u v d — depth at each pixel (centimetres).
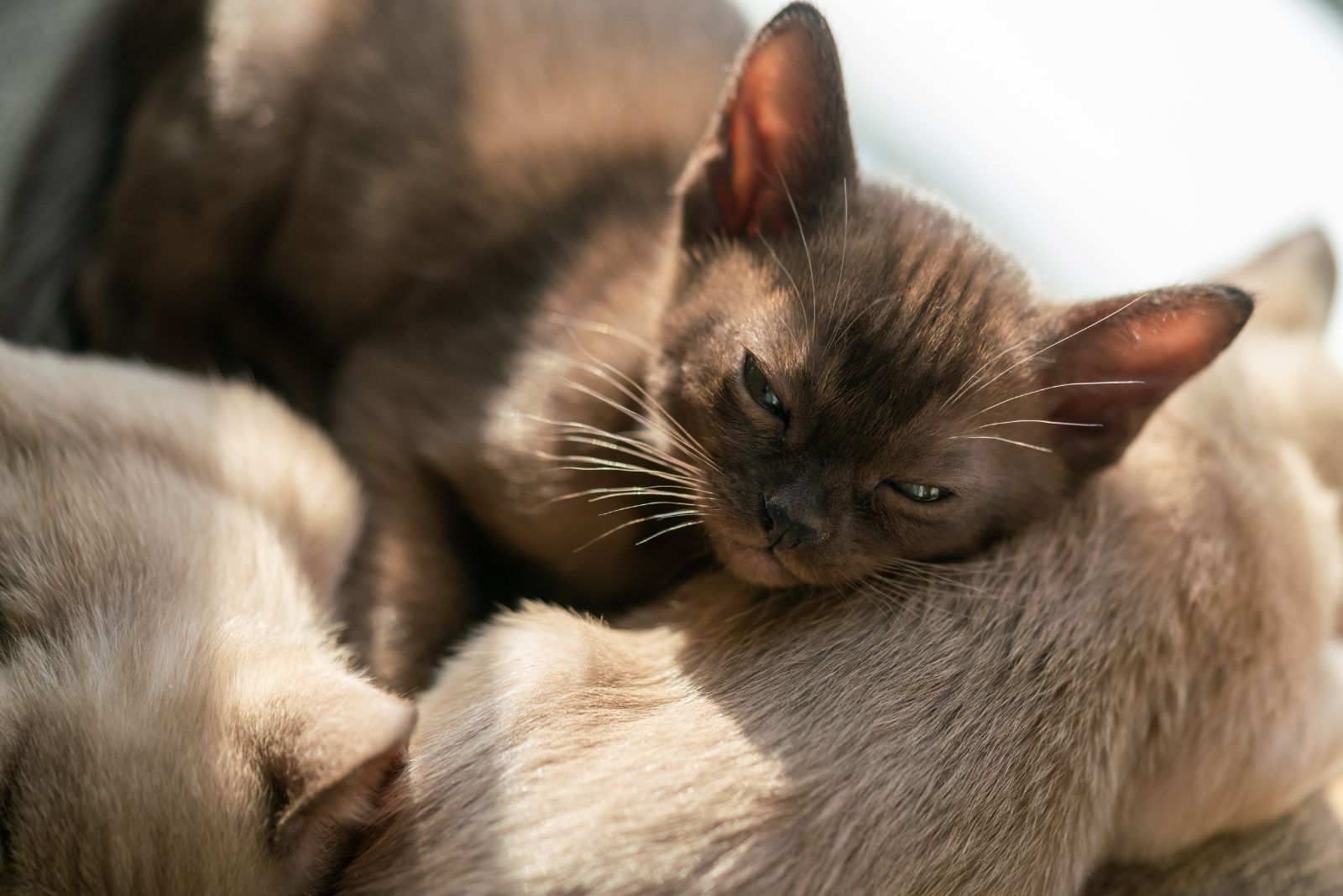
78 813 34
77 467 39
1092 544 39
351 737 34
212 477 40
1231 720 40
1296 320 49
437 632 42
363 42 46
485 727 36
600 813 35
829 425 39
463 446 43
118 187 47
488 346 44
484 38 46
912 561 40
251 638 37
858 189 41
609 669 38
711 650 39
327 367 48
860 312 39
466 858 35
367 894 35
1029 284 41
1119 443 40
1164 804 40
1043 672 38
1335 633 44
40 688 36
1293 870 42
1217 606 40
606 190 45
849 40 56
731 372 40
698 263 41
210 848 34
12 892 34
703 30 48
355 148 46
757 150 41
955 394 39
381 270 46
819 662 38
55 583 37
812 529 39
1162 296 39
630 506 41
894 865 36
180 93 46
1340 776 44
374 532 42
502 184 46
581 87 46
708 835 35
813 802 36
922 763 37
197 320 48
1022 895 37
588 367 42
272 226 47
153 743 35
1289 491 42
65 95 48
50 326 47
